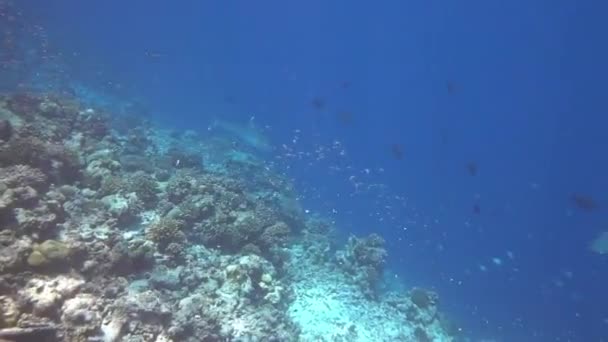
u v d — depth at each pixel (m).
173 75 49.62
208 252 11.10
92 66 35.38
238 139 28.64
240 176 18.45
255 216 13.43
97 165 11.89
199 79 53.66
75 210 9.48
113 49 49.25
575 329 22.92
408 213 29.33
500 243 31.31
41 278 6.67
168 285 8.91
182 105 35.91
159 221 10.24
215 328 8.45
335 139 42.97
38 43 33.03
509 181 41.72
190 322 7.87
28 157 9.67
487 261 26.92
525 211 36.69
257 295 10.46
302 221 17.52
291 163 29.06
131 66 44.19
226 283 10.05
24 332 5.57
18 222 7.45
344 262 15.37
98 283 7.76
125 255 8.69
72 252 7.69
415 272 22.38
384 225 26.16
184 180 12.82
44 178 9.28
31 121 12.85
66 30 46.22
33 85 23.42
